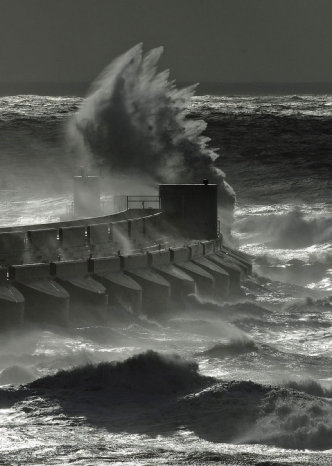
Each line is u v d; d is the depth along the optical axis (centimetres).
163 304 7219
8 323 6094
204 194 8738
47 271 6575
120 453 3947
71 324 6525
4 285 6291
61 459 3872
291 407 4350
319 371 5388
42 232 7181
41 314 6362
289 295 8425
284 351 6041
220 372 5225
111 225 7900
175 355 4931
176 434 4162
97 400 4512
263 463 3875
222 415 4303
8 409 4425
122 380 4681
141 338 6256
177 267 7769
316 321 7244
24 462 3838
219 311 7412
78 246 7519
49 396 4550
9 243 6881
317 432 4175
